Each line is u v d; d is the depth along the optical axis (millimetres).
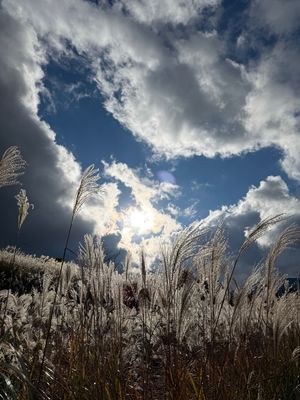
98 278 1502
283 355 1544
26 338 1310
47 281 1663
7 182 1268
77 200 1369
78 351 1350
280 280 1506
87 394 1167
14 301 1663
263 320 1602
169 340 1242
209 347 1316
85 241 1523
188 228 1249
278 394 1312
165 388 1200
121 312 1539
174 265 1251
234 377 1273
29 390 949
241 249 1258
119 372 1258
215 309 1299
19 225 1615
